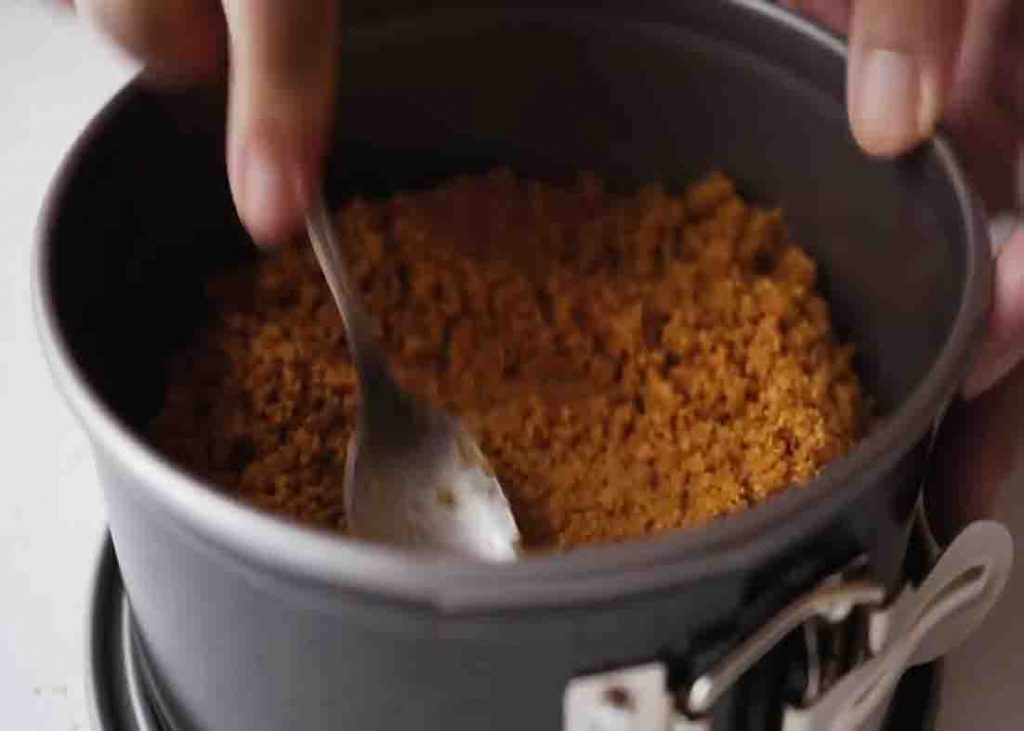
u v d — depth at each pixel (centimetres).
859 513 31
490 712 31
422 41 43
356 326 39
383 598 29
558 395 42
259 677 33
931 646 37
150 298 41
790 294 43
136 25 38
